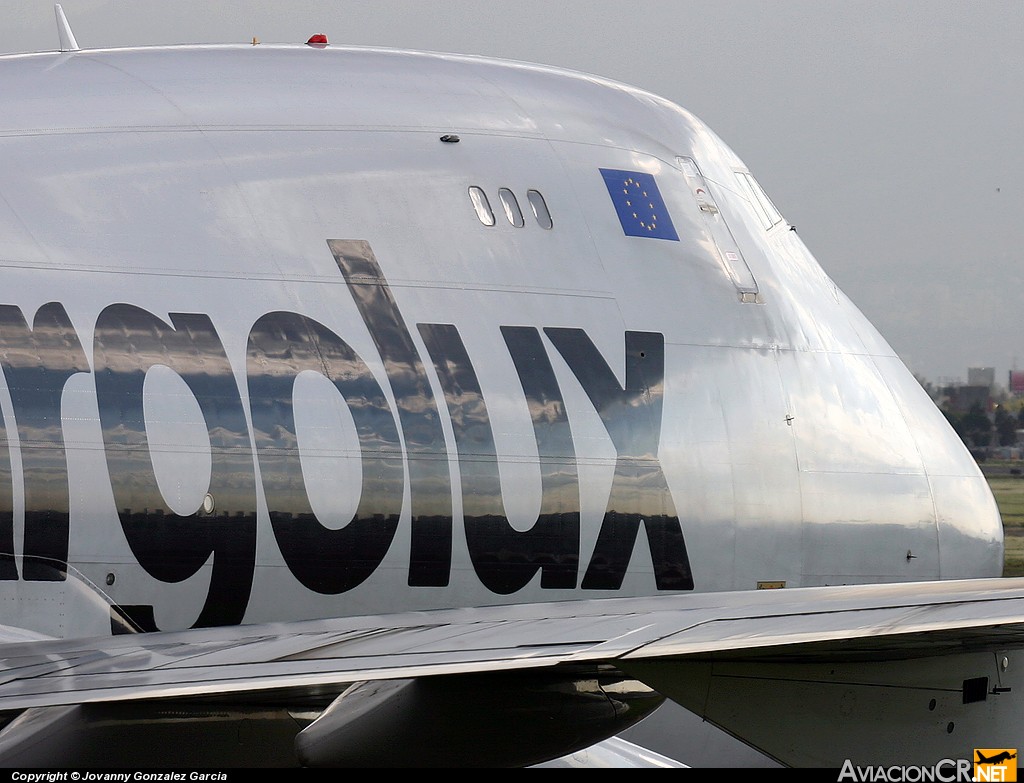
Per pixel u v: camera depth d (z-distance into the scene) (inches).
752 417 1314.0
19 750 727.7
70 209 1072.8
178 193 1115.3
